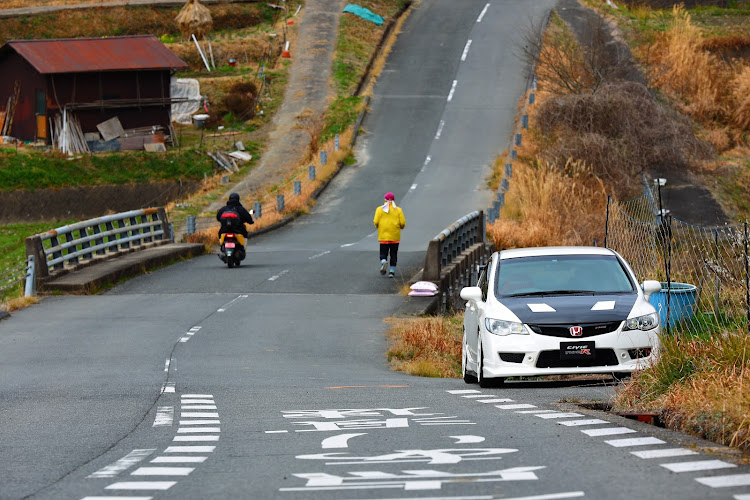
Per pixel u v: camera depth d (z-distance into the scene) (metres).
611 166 58.34
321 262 39.34
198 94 89.56
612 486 8.07
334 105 83.88
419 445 10.59
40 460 10.46
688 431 11.00
